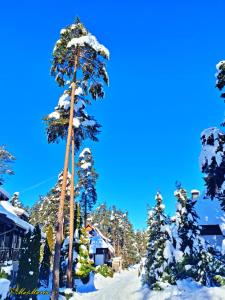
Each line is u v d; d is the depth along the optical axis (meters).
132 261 92.94
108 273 55.75
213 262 27.00
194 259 28.28
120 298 29.05
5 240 29.95
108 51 22.70
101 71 24.06
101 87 24.64
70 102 24.66
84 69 24.14
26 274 21.31
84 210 49.62
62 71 24.53
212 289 24.28
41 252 37.91
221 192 15.77
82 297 28.11
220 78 16.70
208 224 35.00
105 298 29.16
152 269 31.27
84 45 22.53
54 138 26.03
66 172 22.44
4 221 26.75
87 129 26.16
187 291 25.67
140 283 37.91
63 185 22.11
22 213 37.72
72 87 24.22
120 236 90.38
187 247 28.34
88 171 49.97
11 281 22.44
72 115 23.91
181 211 29.94
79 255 31.53
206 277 26.36
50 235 32.16
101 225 100.38
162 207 34.84
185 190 30.91
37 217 77.12
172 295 25.84
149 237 34.72
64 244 31.89
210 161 15.20
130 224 97.81
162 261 30.70
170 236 30.20
